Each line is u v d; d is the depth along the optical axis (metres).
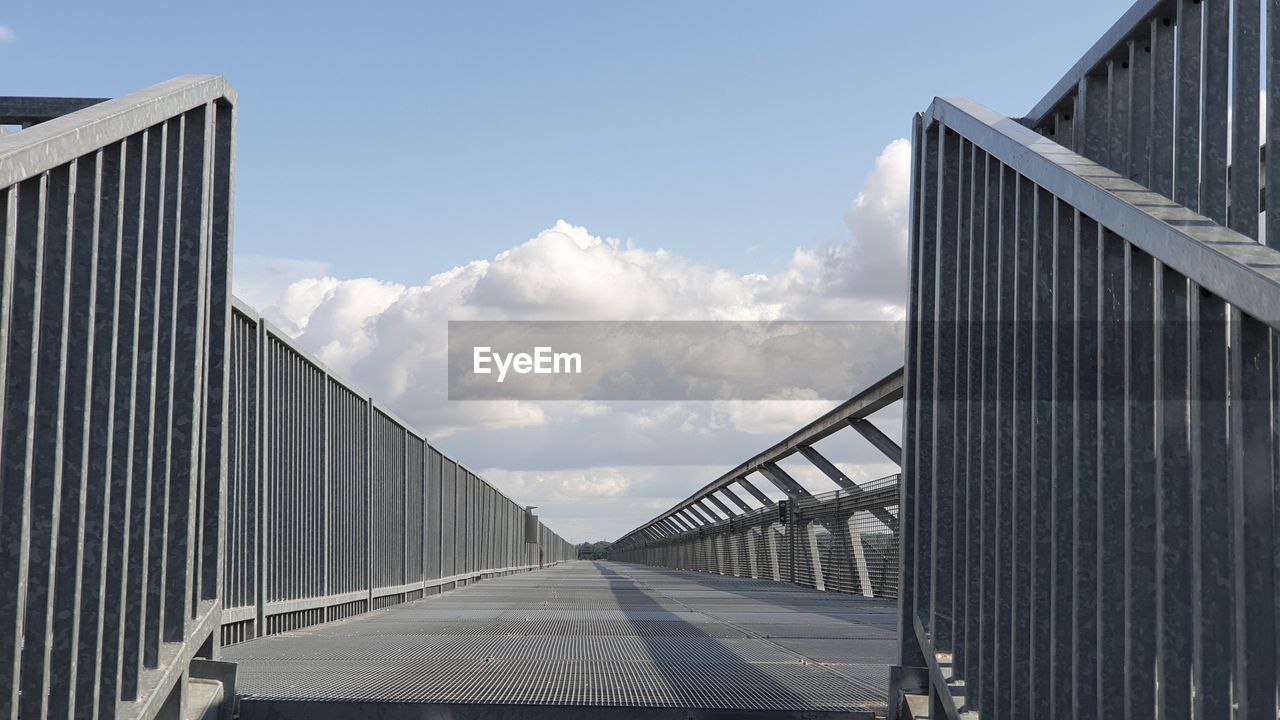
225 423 3.18
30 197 2.02
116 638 2.45
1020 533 2.45
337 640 5.59
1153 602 1.87
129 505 2.48
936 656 3.00
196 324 2.87
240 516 5.69
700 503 37.53
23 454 2.00
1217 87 2.04
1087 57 2.56
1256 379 1.54
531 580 19.83
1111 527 2.03
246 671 4.01
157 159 2.65
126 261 2.50
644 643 5.36
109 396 2.39
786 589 17.53
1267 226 1.93
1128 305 1.88
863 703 3.25
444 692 3.35
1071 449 2.23
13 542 2.00
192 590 2.89
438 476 13.66
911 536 3.31
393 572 10.48
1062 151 2.30
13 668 1.98
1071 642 2.19
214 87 2.98
